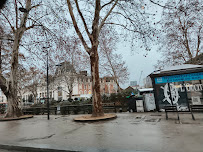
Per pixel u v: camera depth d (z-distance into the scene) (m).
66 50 19.31
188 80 9.98
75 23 11.34
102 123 8.37
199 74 9.73
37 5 16.70
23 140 5.51
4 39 16.89
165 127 6.02
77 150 3.90
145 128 6.15
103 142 4.60
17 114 14.88
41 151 4.34
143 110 11.81
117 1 12.09
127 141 4.52
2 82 14.48
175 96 10.28
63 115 14.99
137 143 4.25
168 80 10.55
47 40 18.62
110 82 51.97
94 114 10.43
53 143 4.83
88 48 11.20
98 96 10.59
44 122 10.68
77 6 11.31
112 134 5.57
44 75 33.91
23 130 7.84
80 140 5.02
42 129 7.78
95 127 7.30
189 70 9.93
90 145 4.38
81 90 53.03
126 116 10.32
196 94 9.80
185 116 8.38
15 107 14.97
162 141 4.25
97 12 11.08
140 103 11.98
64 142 4.88
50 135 6.16
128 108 13.00
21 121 12.35
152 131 5.54
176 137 4.53
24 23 16.06
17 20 16.66
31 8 16.38
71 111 16.20
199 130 5.12
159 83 10.84
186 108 9.89
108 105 14.51
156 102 10.89
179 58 21.70
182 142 4.03
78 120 9.67
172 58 22.14
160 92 10.80
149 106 11.78
